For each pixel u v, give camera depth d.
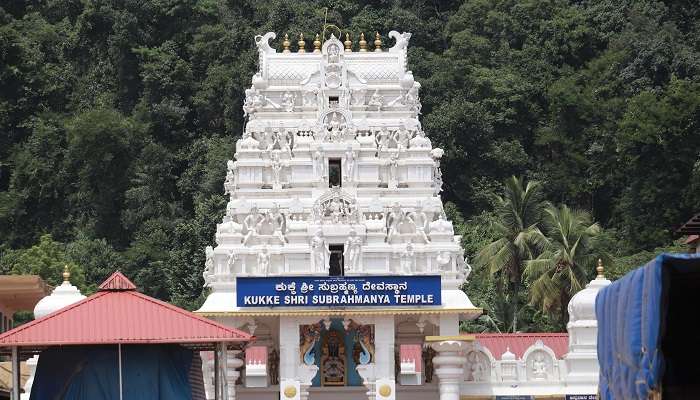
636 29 138.00
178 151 135.75
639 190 122.19
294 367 74.12
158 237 126.75
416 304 73.88
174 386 51.62
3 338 50.09
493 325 104.25
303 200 77.06
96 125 131.00
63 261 113.25
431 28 142.75
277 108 78.75
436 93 134.25
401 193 77.50
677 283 37.41
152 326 50.97
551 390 74.62
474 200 128.00
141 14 142.12
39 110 140.25
